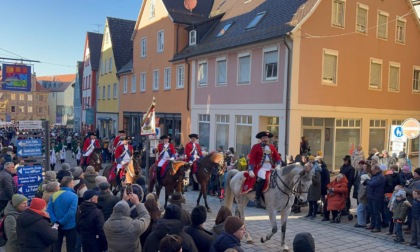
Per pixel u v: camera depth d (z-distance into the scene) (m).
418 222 9.54
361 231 11.02
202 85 24.94
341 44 20.44
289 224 11.73
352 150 19.47
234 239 4.96
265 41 19.31
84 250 6.82
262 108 19.89
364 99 21.81
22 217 6.34
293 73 18.27
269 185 9.32
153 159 20.12
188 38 28.44
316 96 19.30
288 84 18.36
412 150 25.58
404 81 24.52
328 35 19.75
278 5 21.92
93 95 48.59
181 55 27.14
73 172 9.27
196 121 25.58
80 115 56.62
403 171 11.31
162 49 30.33
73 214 7.39
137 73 34.91
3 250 7.96
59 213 7.37
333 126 20.34
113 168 13.69
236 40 21.91
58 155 28.72
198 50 25.25
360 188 11.46
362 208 11.42
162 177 12.58
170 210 5.46
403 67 24.39
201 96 25.06
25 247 6.29
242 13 24.97
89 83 50.19
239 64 21.75
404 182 11.17
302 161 14.94
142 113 33.81
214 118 23.80
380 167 12.16
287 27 18.91
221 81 23.28
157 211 6.67
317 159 12.63
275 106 19.05
